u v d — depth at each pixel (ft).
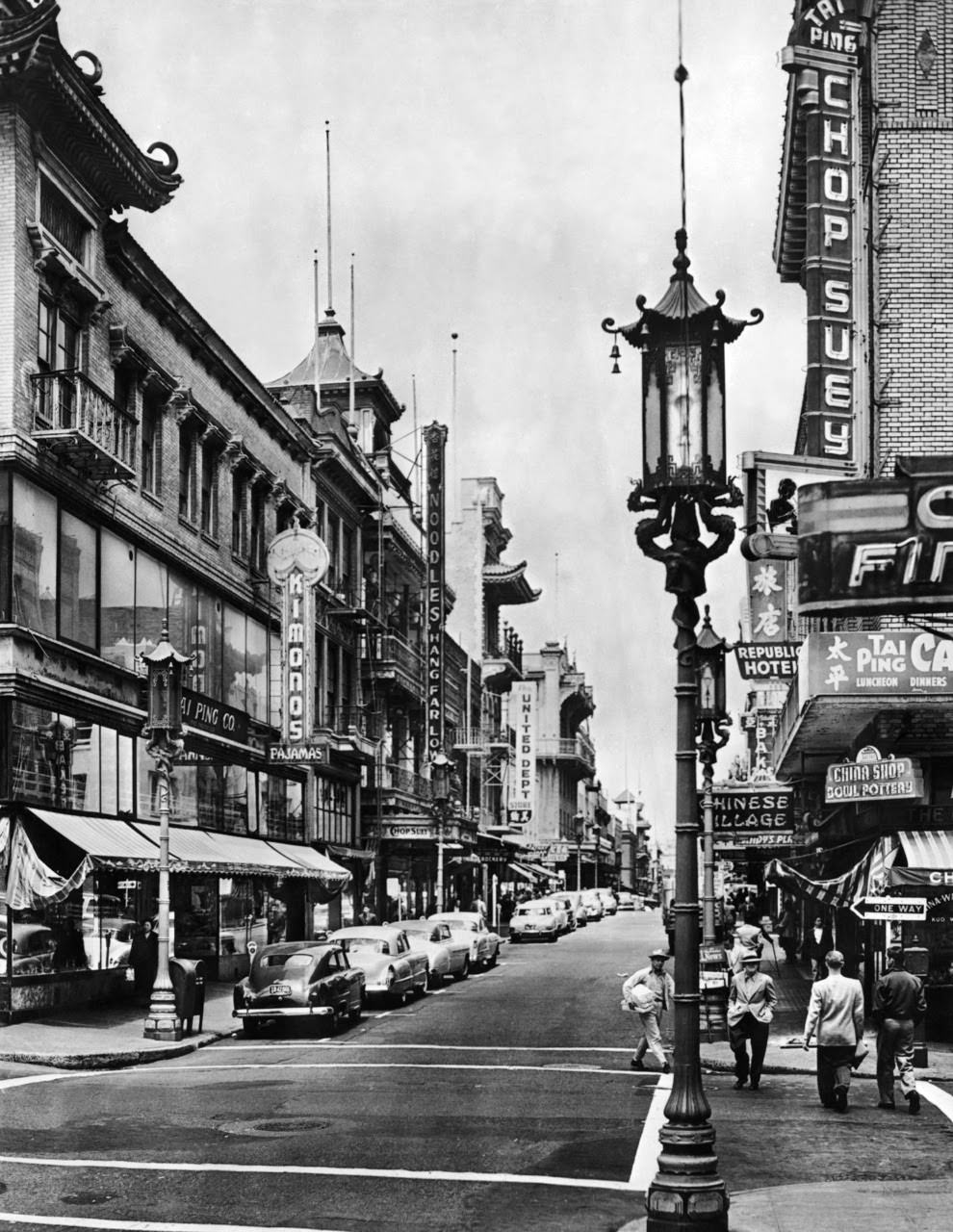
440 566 191.83
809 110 81.05
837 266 79.25
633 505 36.17
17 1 90.22
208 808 115.24
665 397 35.42
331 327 208.33
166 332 109.70
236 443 125.29
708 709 84.02
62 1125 48.62
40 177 87.92
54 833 83.20
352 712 162.50
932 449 78.48
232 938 118.01
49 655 85.81
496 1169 41.27
